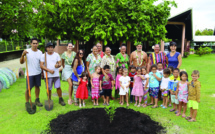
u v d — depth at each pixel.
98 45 5.45
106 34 8.67
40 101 5.46
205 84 7.74
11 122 3.93
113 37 9.28
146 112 4.54
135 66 5.55
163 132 3.48
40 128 3.64
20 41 23.31
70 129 3.49
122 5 8.65
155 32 9.69
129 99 5.75
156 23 9.64
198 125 3.80
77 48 17.84
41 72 4.96
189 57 22.47
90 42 11.95
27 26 9.75
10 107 4.89
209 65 14.25
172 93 4.54
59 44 21.38
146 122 3.85
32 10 8.44
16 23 9.30
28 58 4.55
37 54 4.69
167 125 3.79
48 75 4.84
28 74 4.57
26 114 4.38
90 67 5.29
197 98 3.87
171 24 21.08
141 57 5.54
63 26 8.70
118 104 5.19
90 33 8.77
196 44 31.33
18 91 6.62
